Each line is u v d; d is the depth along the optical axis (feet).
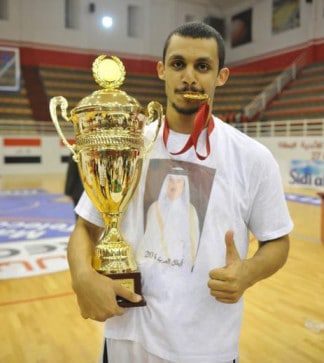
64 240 16.46
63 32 55.36
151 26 59.88
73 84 54.44
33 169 46.62
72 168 12.11
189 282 3.24
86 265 3.15
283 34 54.49
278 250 3.33
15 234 17.53
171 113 3.45
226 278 2.88
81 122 3.19
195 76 3.16
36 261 13.61
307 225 19.90
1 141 45.01
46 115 49.52
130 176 3.27
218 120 3.61
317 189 33.60
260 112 50.01
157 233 3.32
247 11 59.47
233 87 57.88
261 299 10.31
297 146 35.65
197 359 3.22
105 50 57.77
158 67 3.59
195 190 3.30
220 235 3.26
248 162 3.35
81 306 3.11
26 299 10.33
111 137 3.14
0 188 33.99
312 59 51.13
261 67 58.29
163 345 3.25
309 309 9.70
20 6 52.60
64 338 8.20
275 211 3.36
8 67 51.52
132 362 3.48
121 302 3.11
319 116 43.57
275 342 8.05
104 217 3.43
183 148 3.27
